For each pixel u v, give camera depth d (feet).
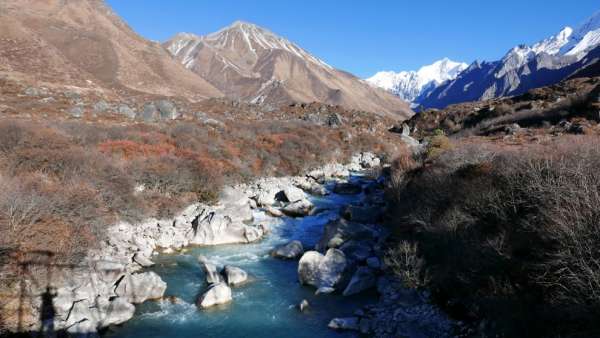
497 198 57.06
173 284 59.77
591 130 121.90
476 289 48.42
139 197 81.20
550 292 39.63
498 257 48.08
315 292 58.70
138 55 596.29
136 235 71.97
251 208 104.47
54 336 41.29
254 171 132.77
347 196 123.03
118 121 165.58
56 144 88.17
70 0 613.93
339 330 48.60
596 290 34.81
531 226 46.60
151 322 49.29
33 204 53.93
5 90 209.67
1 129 86.58
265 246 78.07
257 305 54.85
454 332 45.39
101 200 71.77
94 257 57.00
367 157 193.77
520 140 126.21
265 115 287.69
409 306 52.31
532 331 38.68
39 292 45.11
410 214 72.69
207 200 95.09
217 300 54.80
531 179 55.11
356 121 301.84
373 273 61.67
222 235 78.74
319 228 89.97
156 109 192.44
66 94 230.27
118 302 49.21
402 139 250.98
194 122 173.88
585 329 34.55
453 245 56.24
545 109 202.90
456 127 290.56
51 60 366.43
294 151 157.28
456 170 75.15
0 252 45.44
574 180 48.57
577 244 38.01
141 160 93.81
